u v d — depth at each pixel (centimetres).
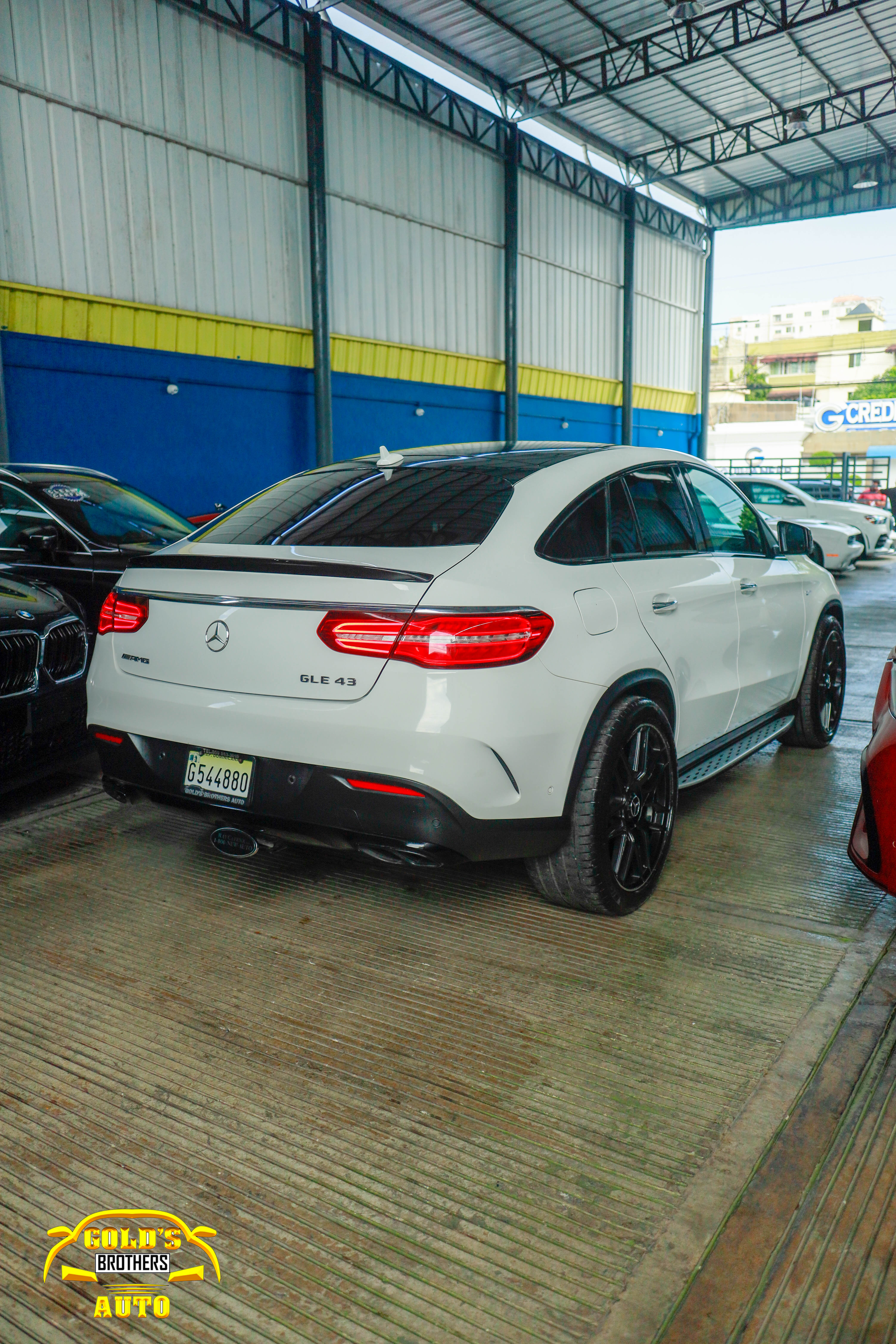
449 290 1517
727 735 348
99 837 339
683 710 302
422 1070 203
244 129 1148
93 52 981
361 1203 165
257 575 238
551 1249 154
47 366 992
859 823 246
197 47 1084
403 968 247
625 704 262
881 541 1484
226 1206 165
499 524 249
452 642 217
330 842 237
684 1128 183
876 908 280
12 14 909
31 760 340
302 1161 176
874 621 898
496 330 1631
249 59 1143
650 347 2145
